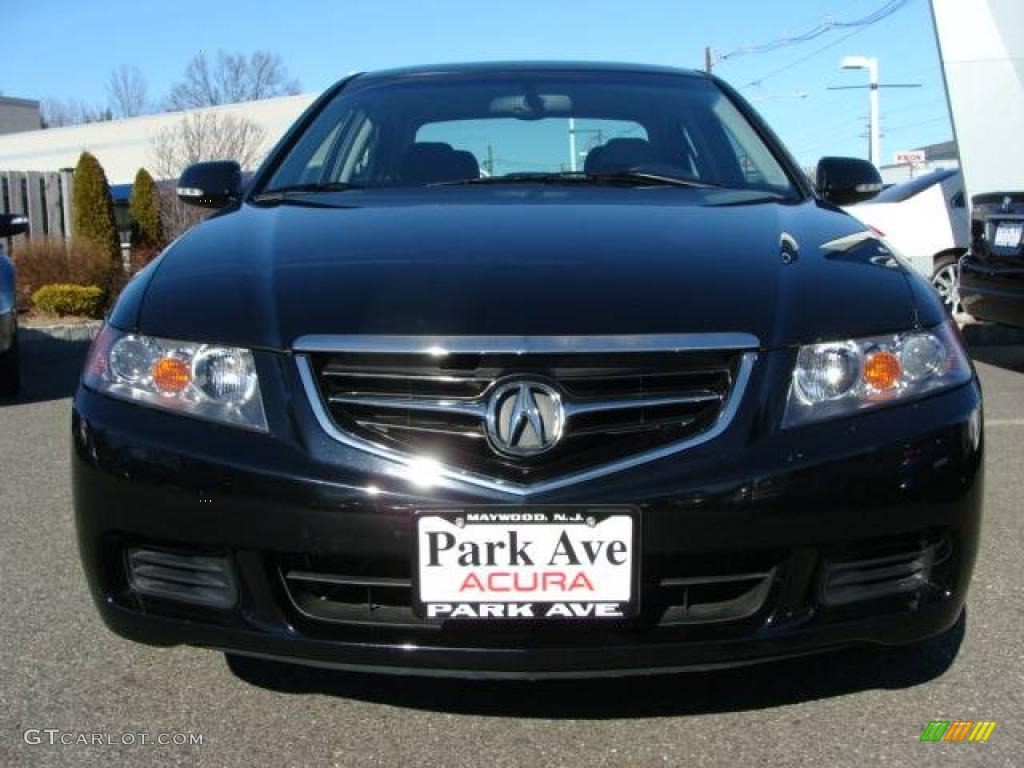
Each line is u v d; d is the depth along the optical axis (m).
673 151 3.22
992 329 8.58
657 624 1.96
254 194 3.05
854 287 2.19
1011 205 6.62
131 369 2.13
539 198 2.78
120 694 2.41
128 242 15.93
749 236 2.43
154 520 2.03
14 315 6.27
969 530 2.08
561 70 3.62
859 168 3.28
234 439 2.00
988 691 2.38
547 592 1.93
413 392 2.00
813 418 2.00
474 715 2.29
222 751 2.17
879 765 2.09
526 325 2.01
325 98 3.59
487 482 1.92
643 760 2.12
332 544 1.94
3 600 2.97
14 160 34.09
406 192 2.92
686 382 2.01
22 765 2.11
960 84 8.84
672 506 1.91
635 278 2.16
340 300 2.11
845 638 2.01
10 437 5.17
